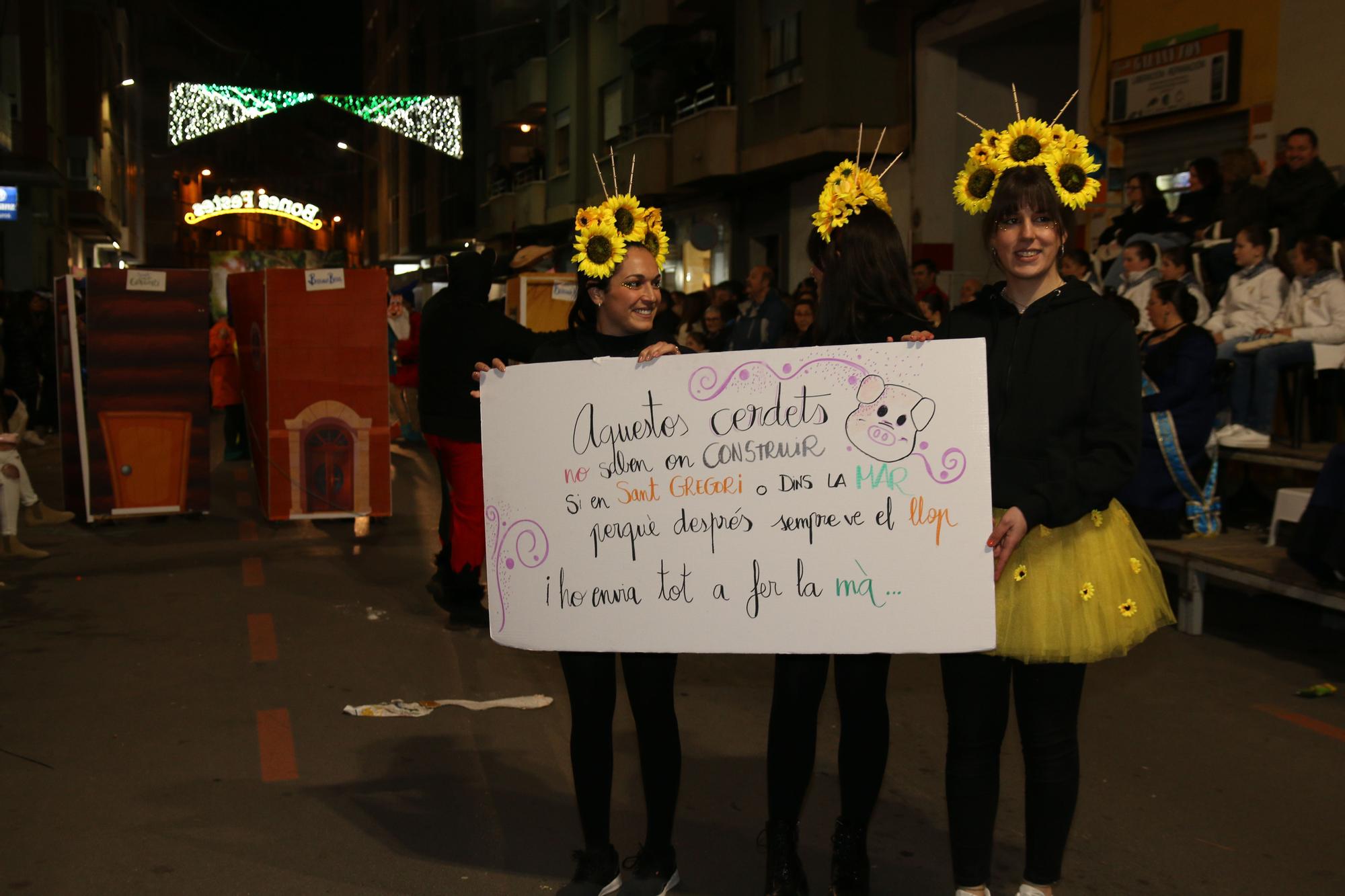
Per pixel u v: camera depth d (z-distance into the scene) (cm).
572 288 1106
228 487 1266
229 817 403
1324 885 360
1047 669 310
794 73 2022
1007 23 1655
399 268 4859
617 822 404
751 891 351
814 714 328
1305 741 489
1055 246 308
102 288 1011
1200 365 698
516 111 3597
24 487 921
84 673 574
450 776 442
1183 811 416
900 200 1880
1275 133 1130
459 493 668
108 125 4328
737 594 316
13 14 3294
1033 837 313
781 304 1181
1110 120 1324
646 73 2695
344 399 1008
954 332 326
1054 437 305
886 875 366
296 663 593
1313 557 576
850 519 307
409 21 5219
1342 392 792
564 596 328
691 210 2617
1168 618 327
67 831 391
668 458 319
